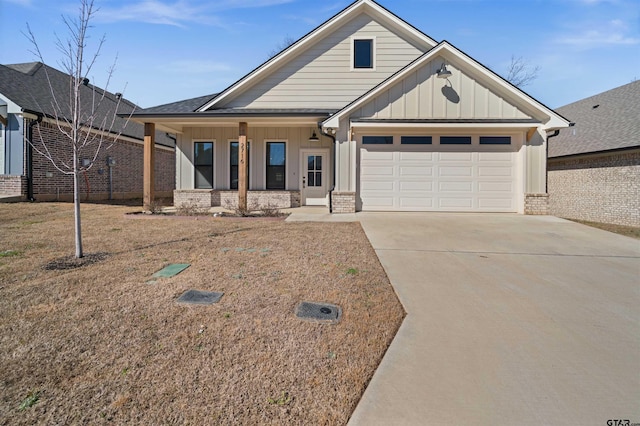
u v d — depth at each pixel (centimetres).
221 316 309
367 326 301
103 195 1530
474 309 346
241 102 1237
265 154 1270
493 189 1016
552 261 523
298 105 1229
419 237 676
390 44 1213
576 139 1459
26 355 244
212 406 199
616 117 1402
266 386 218
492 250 584
